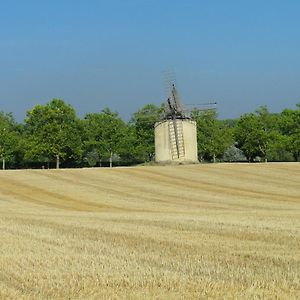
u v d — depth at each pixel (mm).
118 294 12469
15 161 110688
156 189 59719
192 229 25625
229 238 22422
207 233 24062
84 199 53844
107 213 39469
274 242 21250
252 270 15336
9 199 54531
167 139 84812
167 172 71250
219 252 18672
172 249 19406
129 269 15500
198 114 99812
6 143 105688
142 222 29453
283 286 13039
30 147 101500
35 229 26469
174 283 13516
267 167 74188
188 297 12023
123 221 30391
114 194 56938
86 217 33969
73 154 103938
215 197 54219
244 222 28578
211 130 112375
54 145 101062
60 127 101875
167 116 85438
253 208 45188
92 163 111938
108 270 15375
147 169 73875
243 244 20594
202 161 116875
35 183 63812
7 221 31094
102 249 19516
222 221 29234
